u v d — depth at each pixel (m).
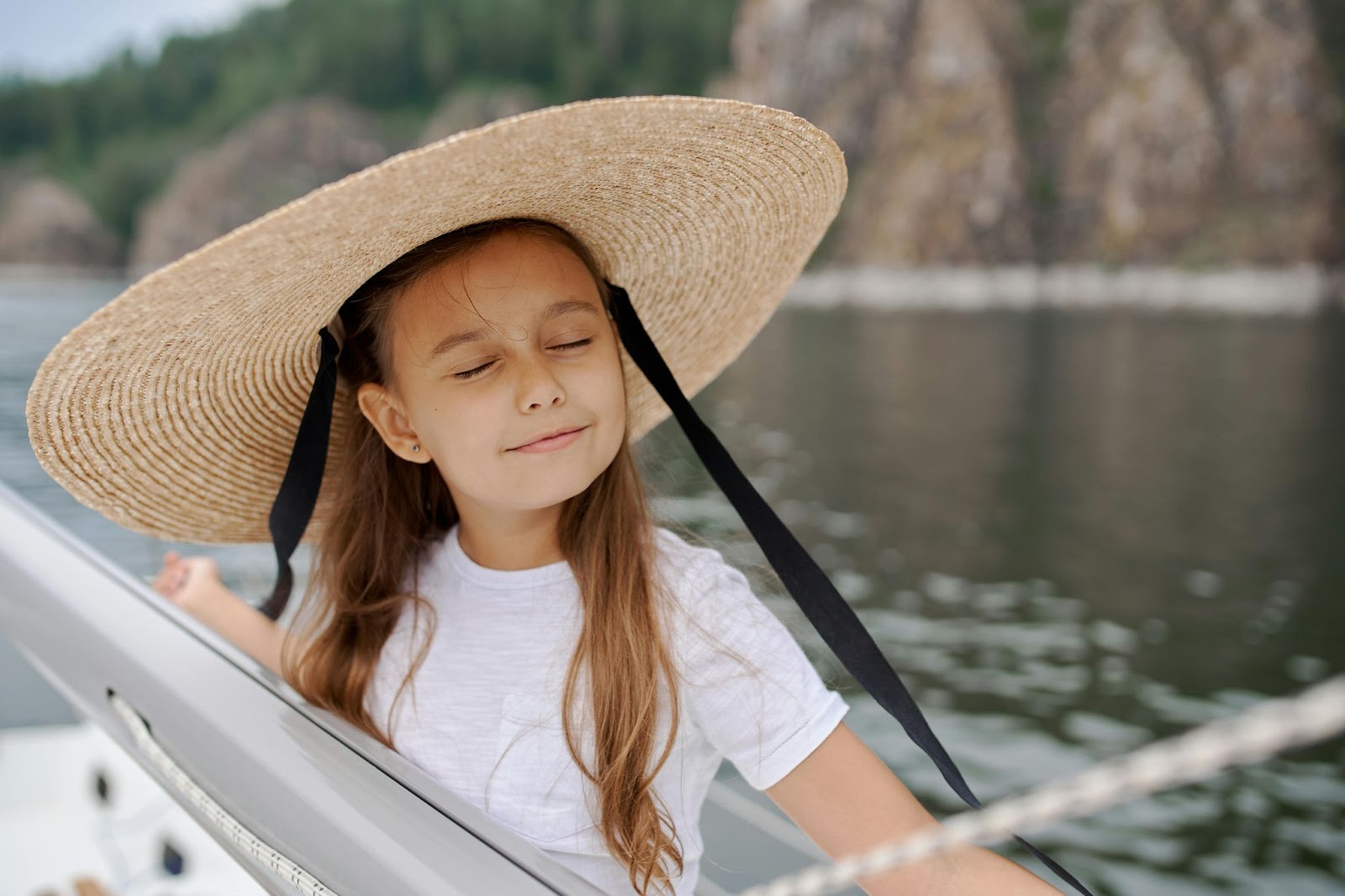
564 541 1.06
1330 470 12.73
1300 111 29.22
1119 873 4.43
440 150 0.77
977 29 32.19
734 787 1.32
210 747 0.94
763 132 0.97
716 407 17.25
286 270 0.88
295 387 1.13
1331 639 7.55
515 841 0.83
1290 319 25.95
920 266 31.84
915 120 32.66
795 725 0.96
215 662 1.03
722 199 1.07
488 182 0.87
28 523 1.25
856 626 0.89
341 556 1.17
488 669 1.06
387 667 1.12
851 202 33.19
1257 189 29.61
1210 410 16.34
